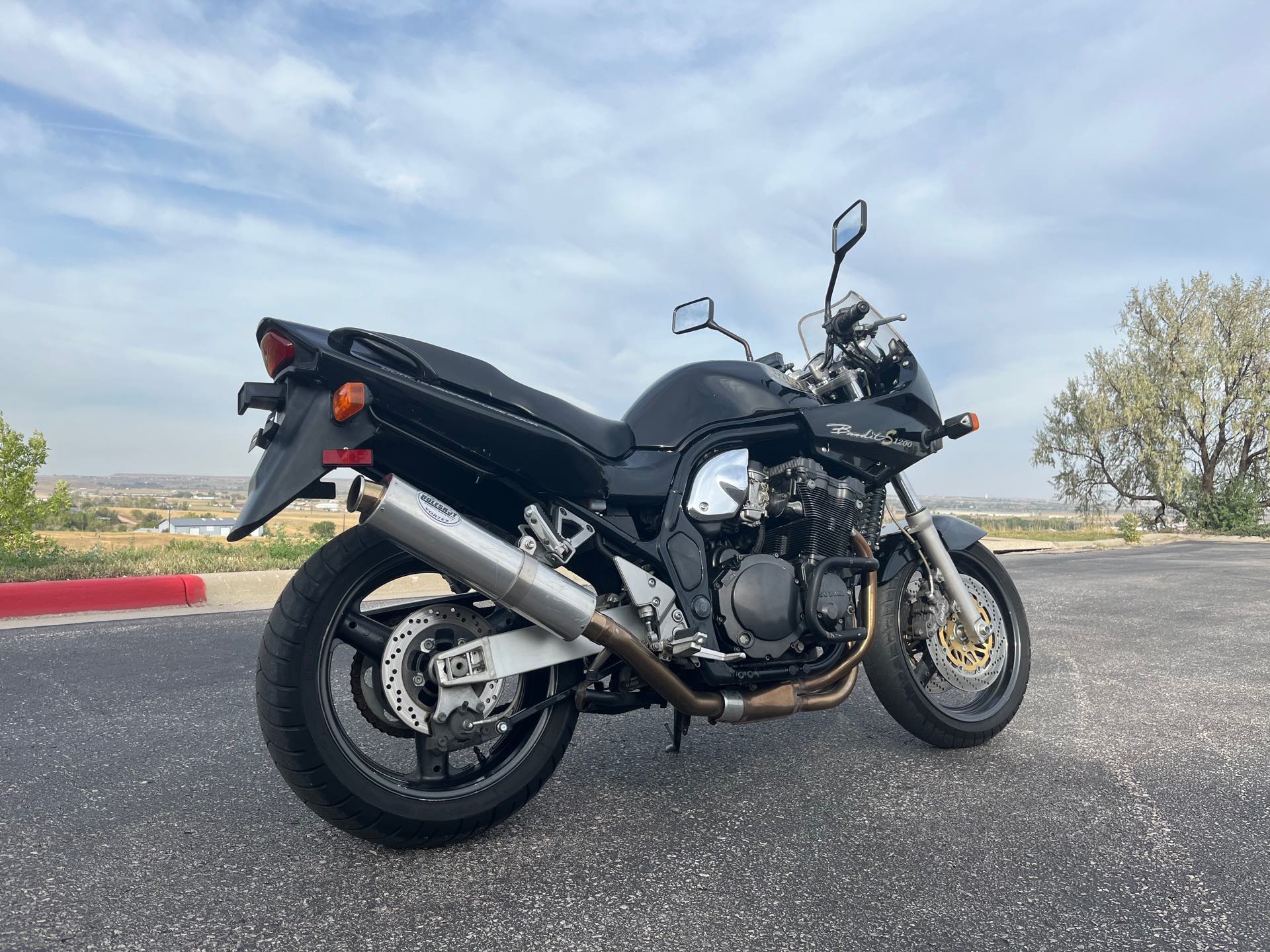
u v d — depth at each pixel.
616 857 2.33
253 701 3.85
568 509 2.57
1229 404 30.45
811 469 2.93
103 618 6.07
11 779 2.84
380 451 2.32
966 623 3.41
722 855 2.35
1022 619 3.65
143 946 1.80
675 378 2.87
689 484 2.74
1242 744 3.47
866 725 3.75
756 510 2.88
